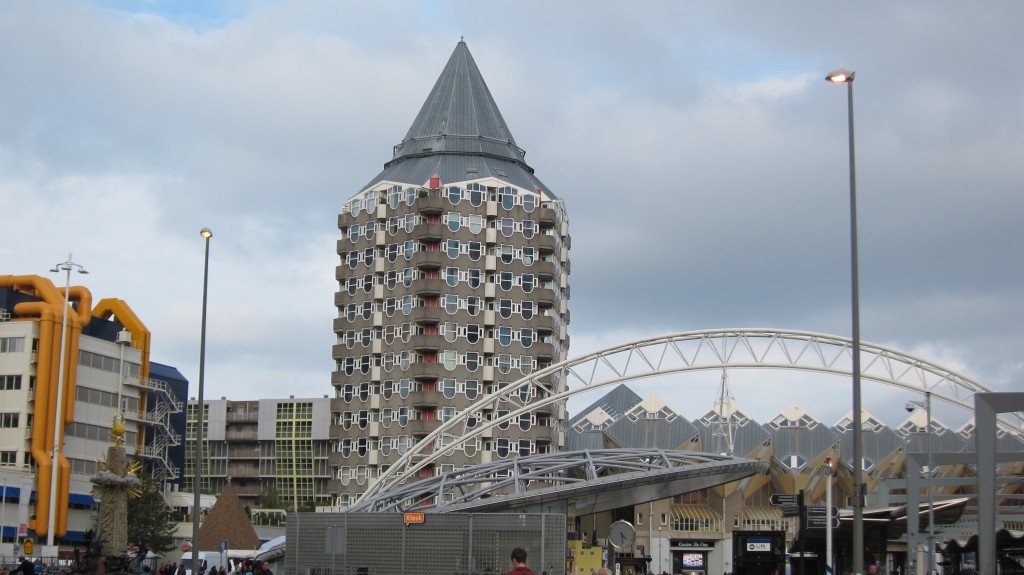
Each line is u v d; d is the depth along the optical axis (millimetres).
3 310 130875
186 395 165250
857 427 41625
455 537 55125
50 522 110188
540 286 159625
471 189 158375
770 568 104062
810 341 125500
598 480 97500
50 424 124562
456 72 174500
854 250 42469
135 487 71062
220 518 148750
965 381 122500
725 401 139875
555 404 158625
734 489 180500
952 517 97250
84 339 132750
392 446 152625
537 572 53656
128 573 36875
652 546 173375
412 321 154125
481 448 151500
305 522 57688
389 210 159250
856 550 41062
